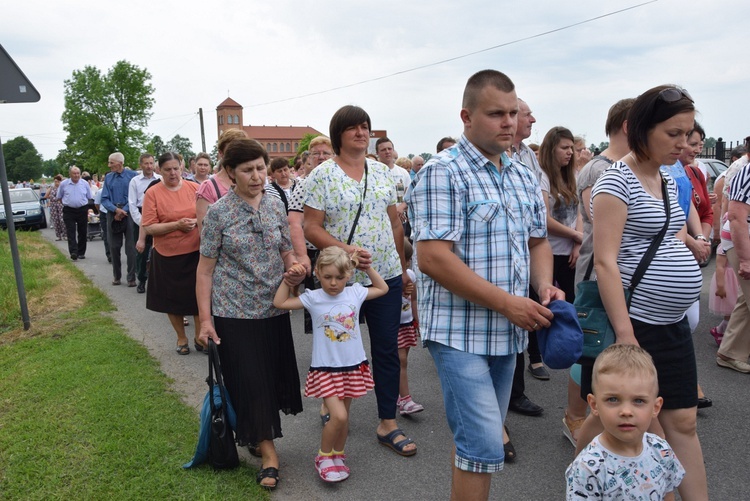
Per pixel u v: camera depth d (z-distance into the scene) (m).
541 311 2.26
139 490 3.11
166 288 5.45
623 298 2.62
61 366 5.03
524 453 3.66
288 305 3.38
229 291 3.35
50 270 10.22
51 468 3.33
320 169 3.77
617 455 2.23
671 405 2.69
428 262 2.33
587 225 3.69
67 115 73.00
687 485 2.71
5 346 5.89
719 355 5.00
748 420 3.96
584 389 2.84
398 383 3.84
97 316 6.89
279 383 3.53
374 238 3.75
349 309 3.48
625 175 2.67
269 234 3.38
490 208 2.35
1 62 5.82
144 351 5.56
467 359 2.39
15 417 4.04
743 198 4.25
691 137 5.05
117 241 9.12
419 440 3.89
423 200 2.36
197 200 5.00
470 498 2.40
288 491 3.26
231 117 104.81
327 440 3.36
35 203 20.30
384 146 7.59
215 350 3.30
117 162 9.04
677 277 2.63
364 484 3.34
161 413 4.05
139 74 73.69
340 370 3.44
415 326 4.27
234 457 3.32
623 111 3.54
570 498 2.29
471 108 2.36
